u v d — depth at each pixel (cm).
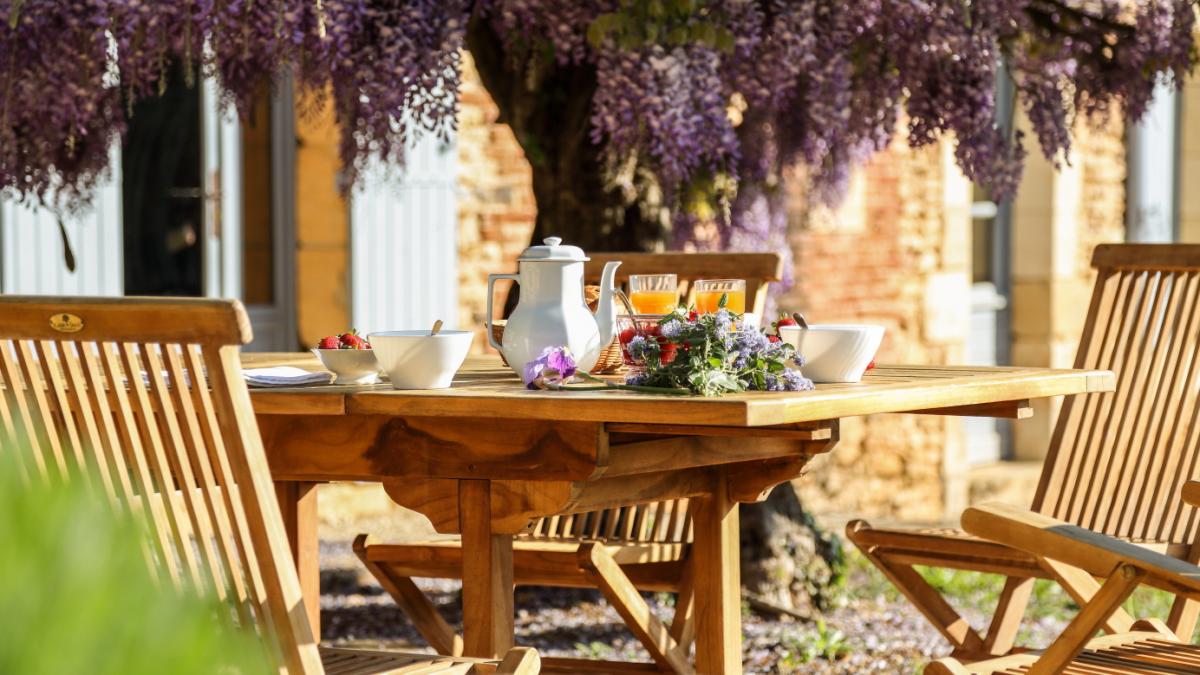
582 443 266
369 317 734
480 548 282
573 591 564
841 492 888
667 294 320
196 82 713
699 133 431
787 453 312
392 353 282
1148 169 1016
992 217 995
